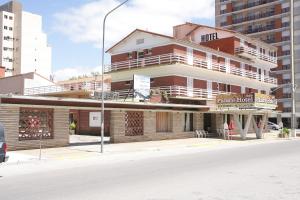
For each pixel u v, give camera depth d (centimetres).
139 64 4356
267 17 8119
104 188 1069
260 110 3594
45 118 2448
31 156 1980
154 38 4325
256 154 2127
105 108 2800
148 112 3234
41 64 11438
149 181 1189
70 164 1717
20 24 11012
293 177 1248
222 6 8875
